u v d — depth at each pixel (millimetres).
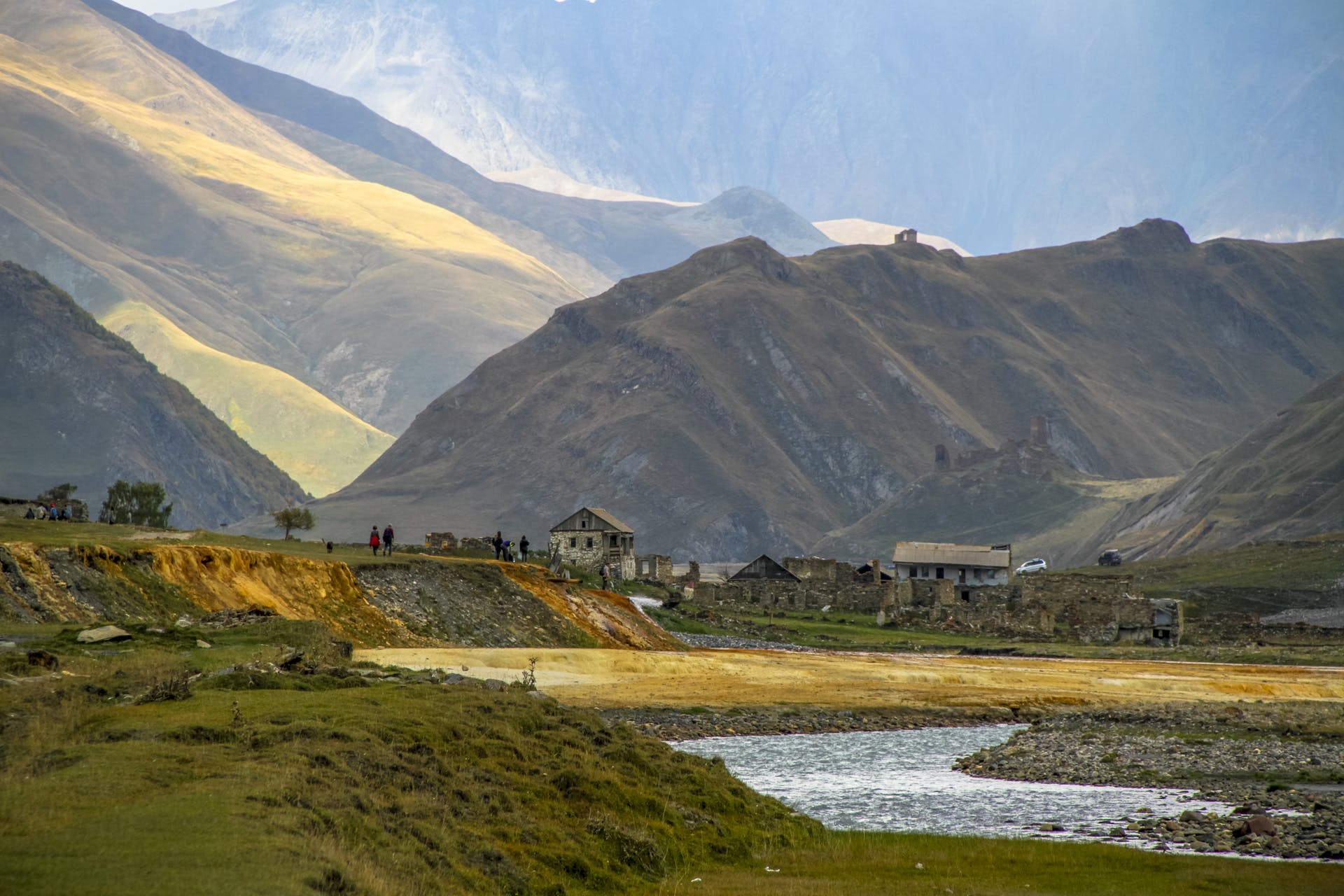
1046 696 136250
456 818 47656
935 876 54062
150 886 30422
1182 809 75625
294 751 47219
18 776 41312
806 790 83000
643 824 54625
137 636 79938
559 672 127188
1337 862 58656
